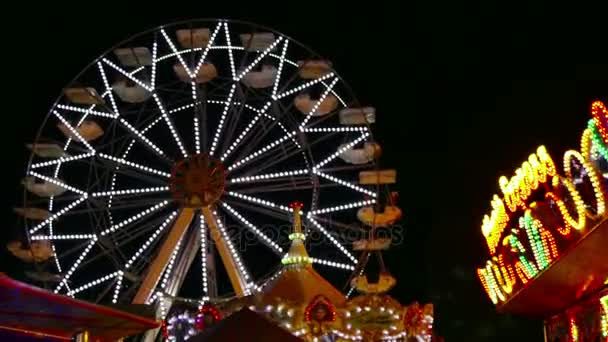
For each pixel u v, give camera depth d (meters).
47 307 11.18
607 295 12.27
